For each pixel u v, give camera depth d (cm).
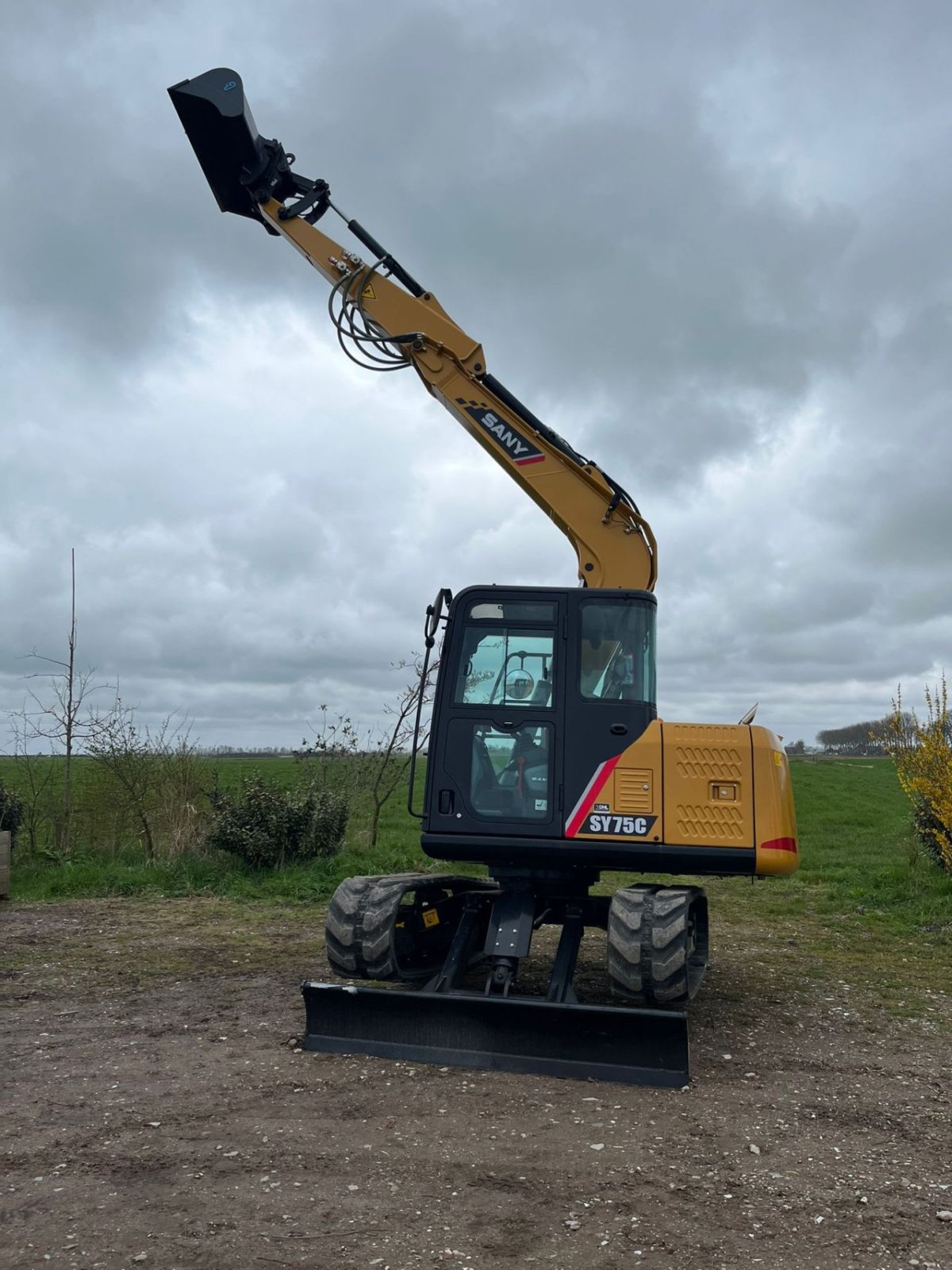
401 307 859
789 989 850
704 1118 528
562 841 666
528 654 696
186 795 1414
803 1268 371
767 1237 396
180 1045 638
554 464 814
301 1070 589
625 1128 509
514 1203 419
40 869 1322
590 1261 372
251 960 902
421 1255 373
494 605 705
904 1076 617
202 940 987
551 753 677
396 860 1419
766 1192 437
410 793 686
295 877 1291
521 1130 503
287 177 906
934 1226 408
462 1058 604
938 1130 524
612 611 698
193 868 1305
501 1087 568
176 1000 755
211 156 891
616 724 677
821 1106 554
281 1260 368
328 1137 486
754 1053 657
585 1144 486
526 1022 600
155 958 903
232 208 924
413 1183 436
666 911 648
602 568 794
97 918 1095
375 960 682
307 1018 634
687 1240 391
